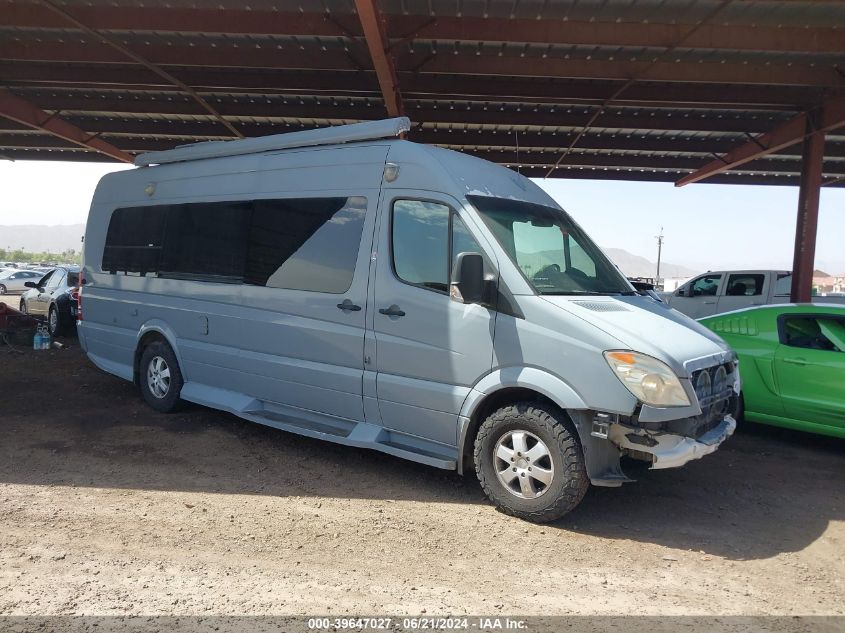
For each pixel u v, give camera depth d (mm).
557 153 15305
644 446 4355
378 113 13258
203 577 3775
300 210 6086
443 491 5309
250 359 6398
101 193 8492
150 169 7824
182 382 7273
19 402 7820
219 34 9938
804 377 6746
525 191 5816
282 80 11672
